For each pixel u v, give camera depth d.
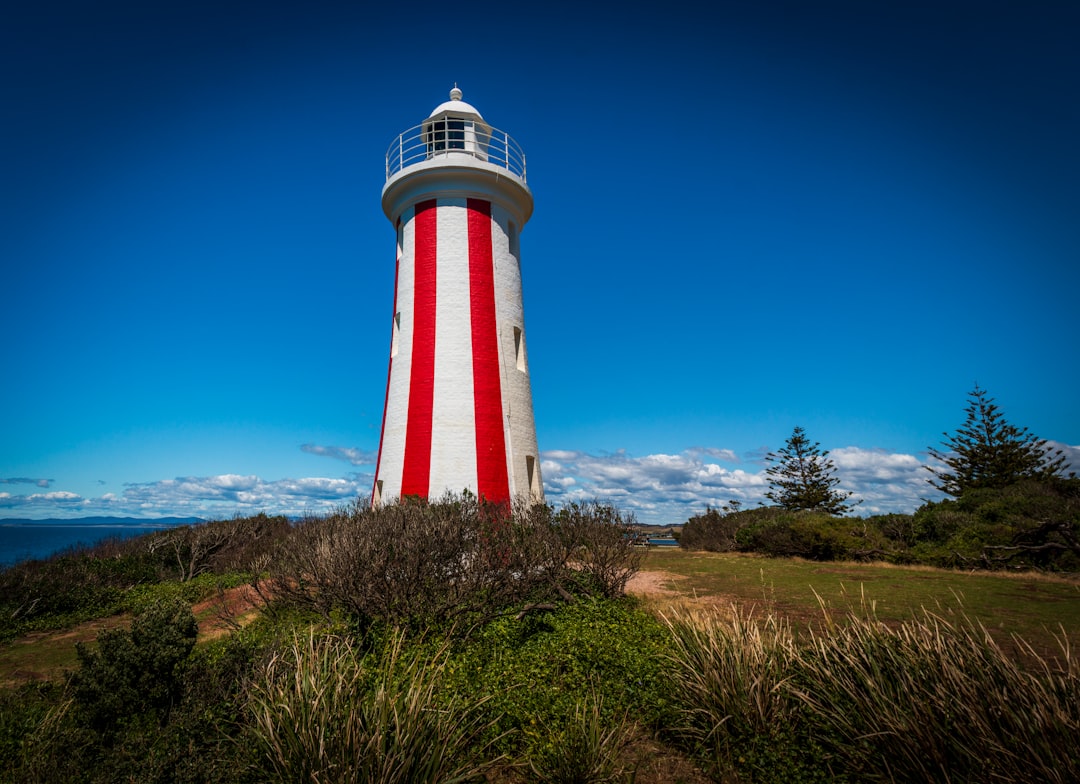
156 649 6.50
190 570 21.41
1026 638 9.84
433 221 21.45
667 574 18.84
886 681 5.68
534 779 5.66
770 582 16.77
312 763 4.82
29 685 8.66
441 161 21.19
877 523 25.50
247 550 22.25
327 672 6.09
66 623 15.39
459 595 10.07
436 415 19.66
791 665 6.50
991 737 4.67
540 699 6.78
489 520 13.55
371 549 10.15
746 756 5.66
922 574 18.23
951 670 5.26
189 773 5.13
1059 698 4.89
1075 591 14.55
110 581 19.00
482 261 21.28
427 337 20.48
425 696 5.79
